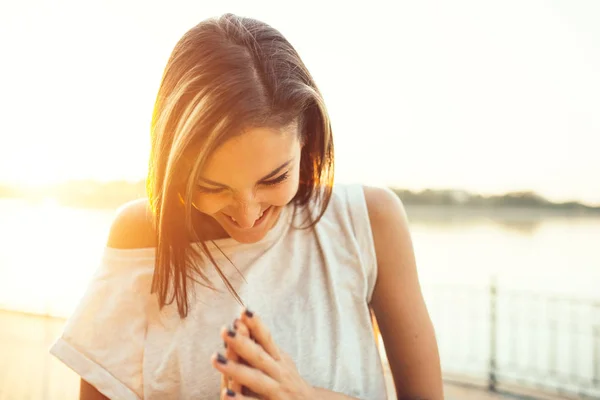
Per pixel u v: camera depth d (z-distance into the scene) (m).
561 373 7.05
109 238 1.25
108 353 1.16
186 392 1.14
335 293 1.17
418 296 1.21
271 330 1.14
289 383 0.97
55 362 7.16
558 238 27.36
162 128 0.98
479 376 7.13
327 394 1.01
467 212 51.38
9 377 6.44
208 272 1.16
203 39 0.95
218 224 1.18
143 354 1.16
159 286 1.13
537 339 8.71
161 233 1.07
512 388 6.73
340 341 1.15
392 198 1.25
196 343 1.15
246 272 1.16
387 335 1.22
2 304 10.16
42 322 9.11
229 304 1.15
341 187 1.26
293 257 1.19
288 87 0.91
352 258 1.19
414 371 1.18
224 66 0.89
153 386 1.14
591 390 6.55
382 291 1.21
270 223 1.04
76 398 5.81
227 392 0.95
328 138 1.09
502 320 10.12
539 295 8.05
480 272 16.62
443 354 8.22
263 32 0.99
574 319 8.30
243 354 0.96
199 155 0.86
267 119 0.86
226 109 0.85
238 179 0.88
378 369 1.19
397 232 1.22
